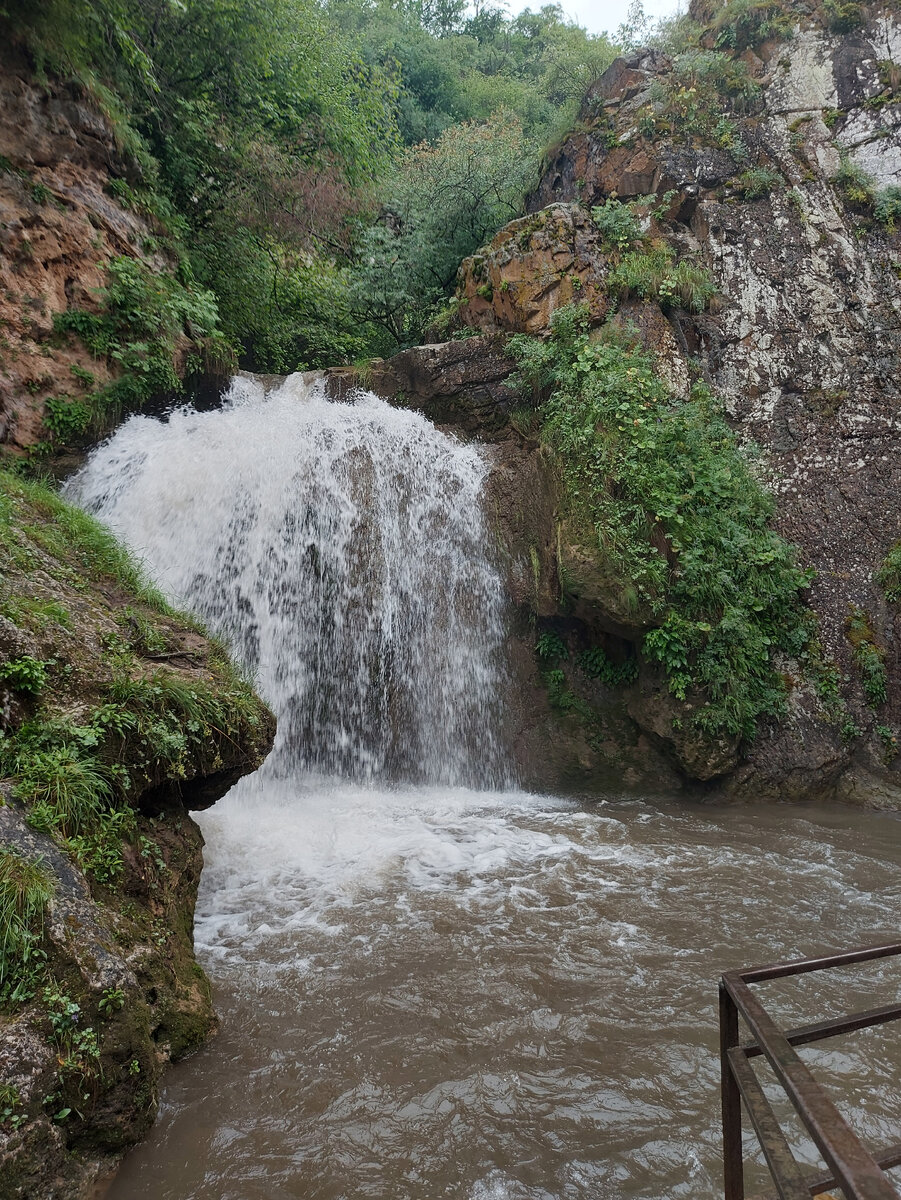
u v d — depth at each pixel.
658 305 10.55
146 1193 3.08
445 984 4.54
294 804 7.91
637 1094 3.60
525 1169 3.17
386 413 10.84
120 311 9.61
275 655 9.01
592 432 9.17
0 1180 2.65
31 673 4.02
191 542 8.92
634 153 11.83
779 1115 3.46
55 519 6.27
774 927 5.29
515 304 11.01
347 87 16.45
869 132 11.09
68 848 3.65
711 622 8.64
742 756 8.54
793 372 10.27
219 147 13.50
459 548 9.88
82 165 9.91
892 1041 3.96
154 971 3.79
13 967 3.05
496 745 9.21
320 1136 3.37
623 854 6.64
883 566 9.12
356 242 16.25
